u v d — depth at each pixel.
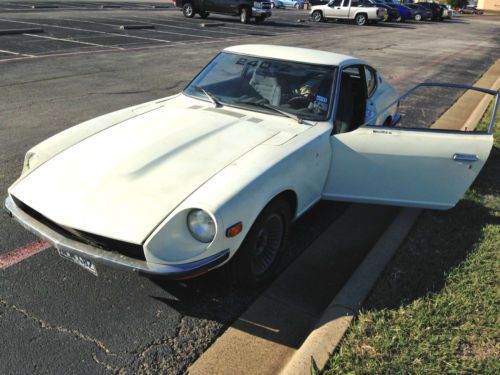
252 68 4.29
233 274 3.14
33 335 2.80
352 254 3.91
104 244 2.79
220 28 21.44
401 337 2.84
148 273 2.63
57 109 7.33
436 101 9.77
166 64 11.77
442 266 3.61
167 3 35.91
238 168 3.05
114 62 11.54
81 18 20.36
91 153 3.29
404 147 3.77
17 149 5.56
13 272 3.34
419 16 41.59
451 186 3.86
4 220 4.00
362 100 4.61
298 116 3.90
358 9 30.08
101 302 3.12
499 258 3.73
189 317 3.06
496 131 7.22
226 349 2.82
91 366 2.63
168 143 3.33
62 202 2.92
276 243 3.44
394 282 3.39
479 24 43.03
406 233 4.05
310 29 24.86
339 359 2.65
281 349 2.85
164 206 2.78
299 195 3.50
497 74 14.00
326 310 3.06
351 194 3.99
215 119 3.77
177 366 2.68
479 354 2.77
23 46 12.61
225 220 2.71
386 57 16.22
